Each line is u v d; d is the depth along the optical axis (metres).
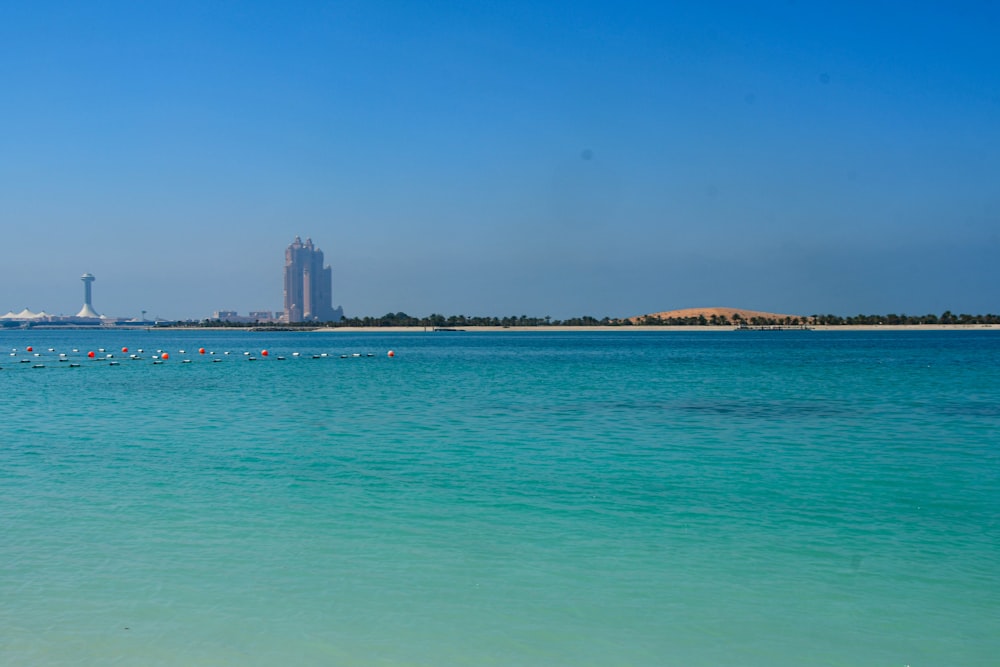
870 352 113.38
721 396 43.75
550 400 41.53
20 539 14.78
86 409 37.44
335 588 12.42
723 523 16.16
